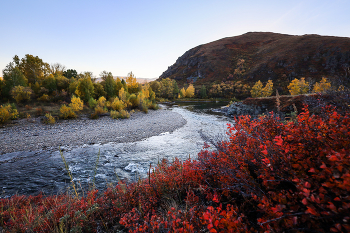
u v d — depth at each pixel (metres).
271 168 1.63
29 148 11.72
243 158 2.28
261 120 2.55
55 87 33.38
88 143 13.09
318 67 95.00
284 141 1.89
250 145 2.37
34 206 4.12
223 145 2.97
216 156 3.17
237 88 94.88
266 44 190.50
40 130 16.36
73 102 24.36
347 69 2.09
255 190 1.89
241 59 155.25
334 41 115.25
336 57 92.06
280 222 1.34
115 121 22.22
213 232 1.41
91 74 42.53
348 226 0.93
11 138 13.62
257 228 1.72
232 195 2.54
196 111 36.66
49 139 13.77
